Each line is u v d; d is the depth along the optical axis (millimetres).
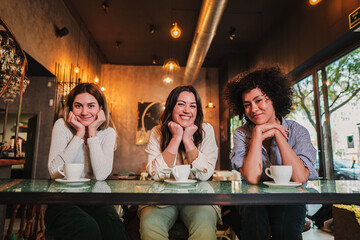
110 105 7727
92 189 799
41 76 4516
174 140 1297
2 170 2182
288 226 1065
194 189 838
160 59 7520
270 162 1398
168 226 1144
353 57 3357
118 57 7398
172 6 4969
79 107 1427
